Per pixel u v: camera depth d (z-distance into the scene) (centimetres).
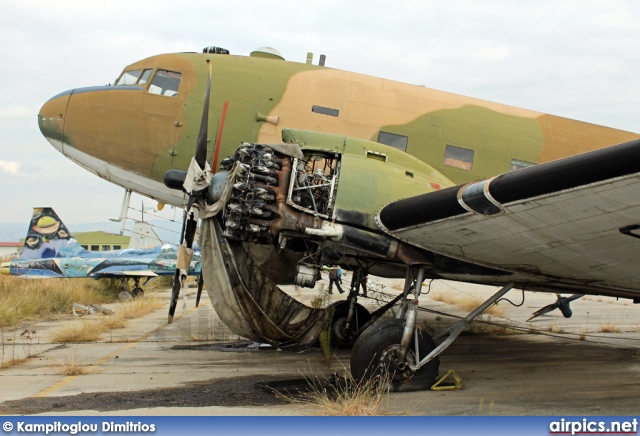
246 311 688
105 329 1155
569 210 492
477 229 572
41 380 678
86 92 957
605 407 569
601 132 982
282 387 642
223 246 678
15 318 1273
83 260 1944
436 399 598
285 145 644
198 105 910
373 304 1485
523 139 934
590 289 768
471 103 965
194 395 606
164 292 2283
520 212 516
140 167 930
